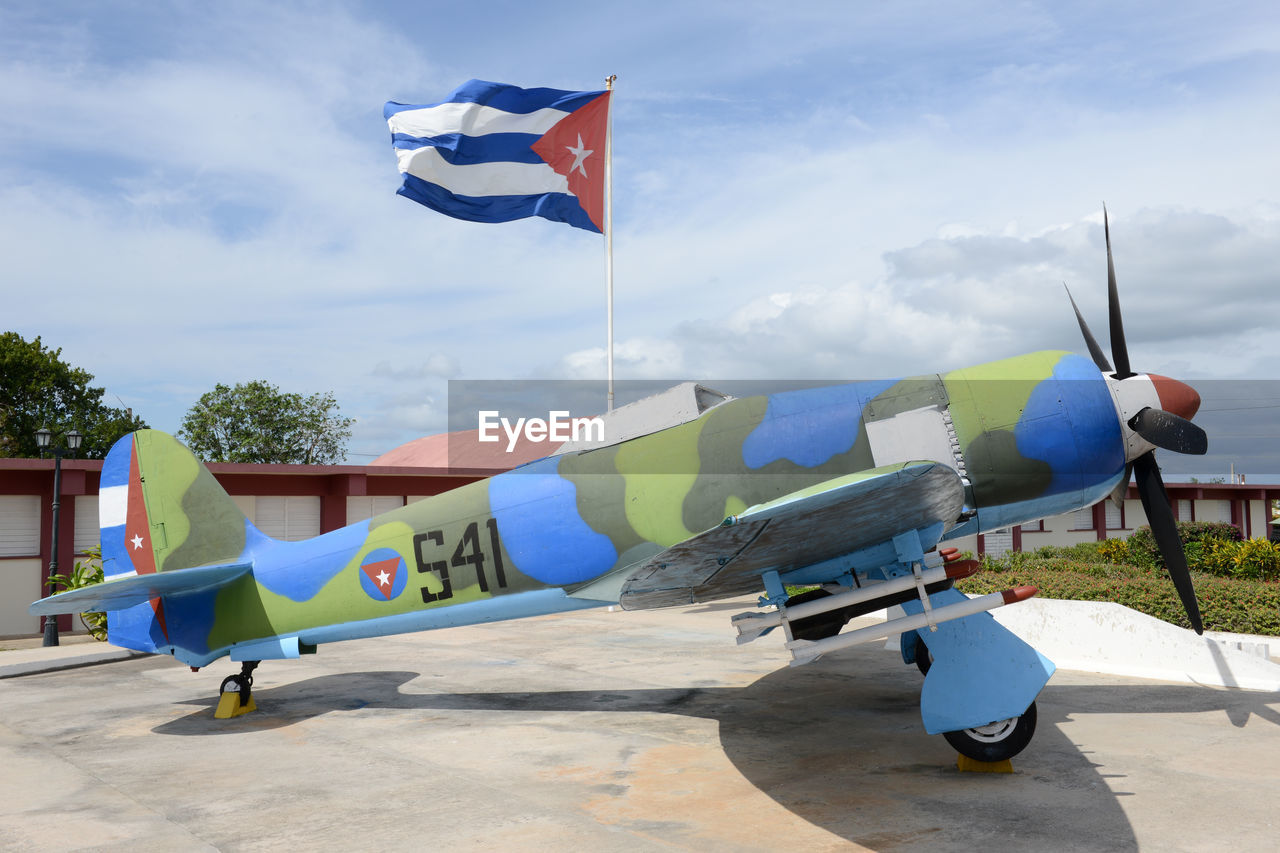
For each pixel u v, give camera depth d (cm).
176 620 773
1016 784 507
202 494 794
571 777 544
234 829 456
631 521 655
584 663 1001
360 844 431
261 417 4428
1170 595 984
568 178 1323
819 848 413
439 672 955
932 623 545
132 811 490
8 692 896
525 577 686
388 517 739
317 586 742
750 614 600
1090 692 759
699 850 413
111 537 810
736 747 609
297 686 886
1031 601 934
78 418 3853
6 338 3725
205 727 711
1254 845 409
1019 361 643
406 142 1254
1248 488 3353
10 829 461
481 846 425
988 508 623
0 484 1486
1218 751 571
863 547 595
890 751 591
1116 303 660
